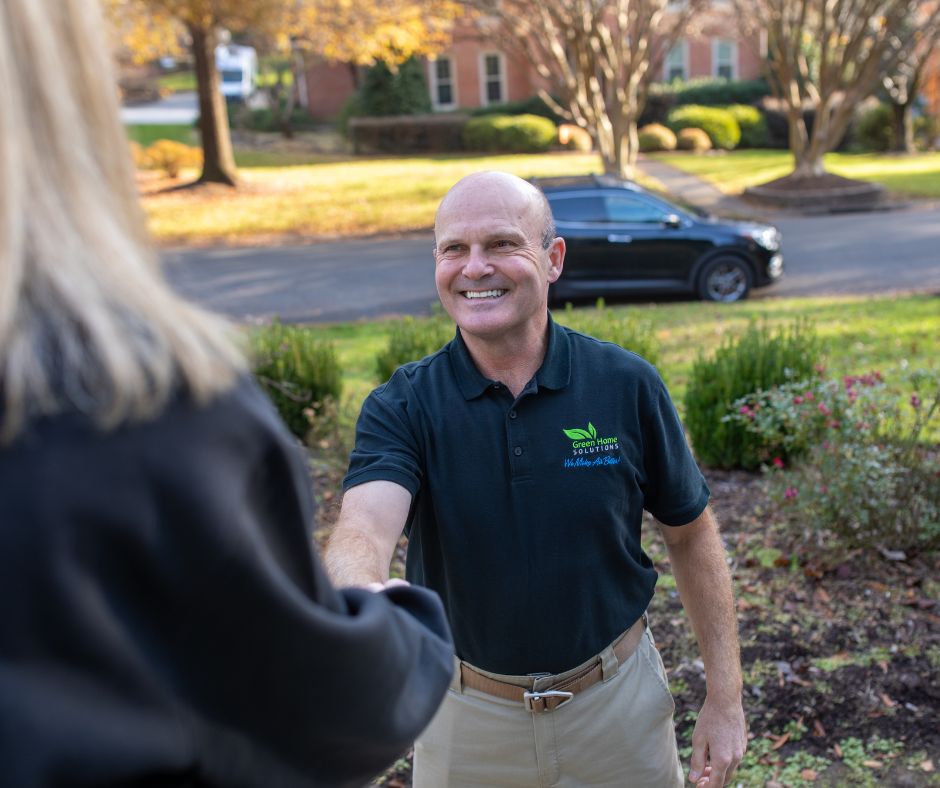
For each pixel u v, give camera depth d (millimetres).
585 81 21422
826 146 22672
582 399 1998
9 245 607
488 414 1979
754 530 5105
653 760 2109
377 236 20438
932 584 4363
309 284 15547
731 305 12398
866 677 3734
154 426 644
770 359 6289
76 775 606
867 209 21641
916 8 22203
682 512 2109
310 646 719
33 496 598
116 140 712
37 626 601
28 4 642
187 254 18562
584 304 13797
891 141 31562
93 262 652
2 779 588
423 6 21609
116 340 627
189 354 663
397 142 34156
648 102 34625
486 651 2025
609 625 2037
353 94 36531
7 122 619
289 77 48219
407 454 1953
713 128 33406
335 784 805
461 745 2086
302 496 760
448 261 2006
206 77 25156
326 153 34281
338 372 7254
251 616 682
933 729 3471
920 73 29828
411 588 990
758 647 3969
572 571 1976
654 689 2127
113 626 628
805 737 3500
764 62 24391
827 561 4555
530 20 21406
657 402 2062
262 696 708
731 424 6129
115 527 622
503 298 1968
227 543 661
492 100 38469
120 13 17047
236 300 14531
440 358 2068
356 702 771
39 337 613
